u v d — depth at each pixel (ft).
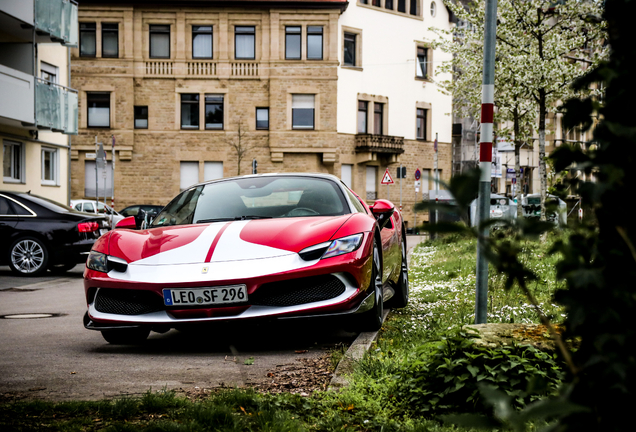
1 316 27.04
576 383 3.70
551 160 3.96
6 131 69.72
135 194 120.98
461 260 44.37
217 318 17.37
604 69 3.94
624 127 3.65
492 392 3.56
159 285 17.48
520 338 12.43
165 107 120.78
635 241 3.72
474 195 3.33
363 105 128.36
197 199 22.33
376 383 12.89
